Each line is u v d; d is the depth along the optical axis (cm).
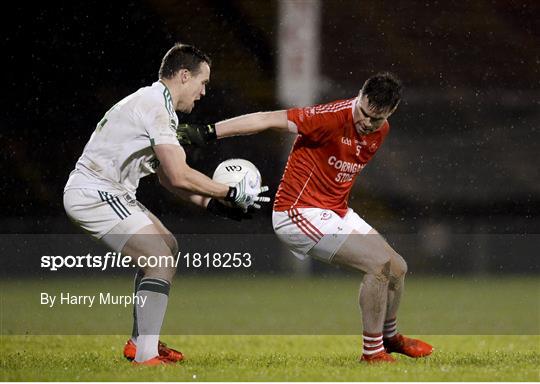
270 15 8144
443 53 8838
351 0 8794
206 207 2314
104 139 2181
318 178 2247
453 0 9106
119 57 8106
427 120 8388
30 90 7819
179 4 8331
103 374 1992
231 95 8069
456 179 7988
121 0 8212
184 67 2217
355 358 2434
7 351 2617
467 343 2991
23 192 7312
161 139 2130
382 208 7706
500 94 8638
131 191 2228
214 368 2120
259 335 3250
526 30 9062
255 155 7300
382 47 8750
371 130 2206
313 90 7838
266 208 6912
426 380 1917
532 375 2019
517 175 7944
